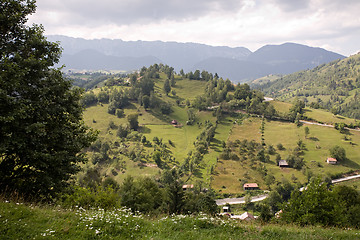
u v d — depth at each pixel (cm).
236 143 17712
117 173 13500
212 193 11794
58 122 2039
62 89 2031
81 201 2141
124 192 4347
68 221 1193
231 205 10900
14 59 1803
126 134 19050
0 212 1125
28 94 1819
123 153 15662
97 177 7569
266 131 19625
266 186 12519
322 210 1994
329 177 12344
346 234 1384
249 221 1639
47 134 1914
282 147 16588
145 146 17188
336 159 14300
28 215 1191
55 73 2047
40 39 2019
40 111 1845
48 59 2066
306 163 14250
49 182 1853
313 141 16962
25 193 1762
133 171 13625
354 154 14862
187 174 13825
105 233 1152
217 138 18950
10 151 1725
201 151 16638
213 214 1647
